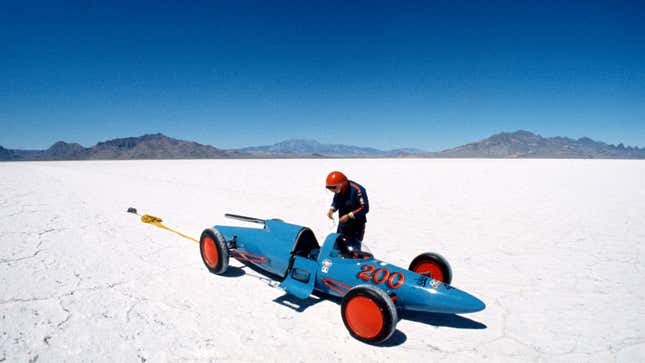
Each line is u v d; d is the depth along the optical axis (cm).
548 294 563
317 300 520
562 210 1324
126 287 522
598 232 984
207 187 1941
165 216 1061
